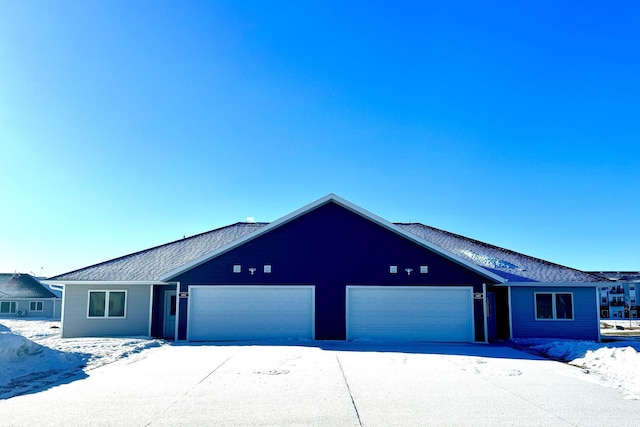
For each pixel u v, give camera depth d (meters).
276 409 8.07
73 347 15.61
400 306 19.12
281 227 19.52
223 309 19.08
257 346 16.78
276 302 19.14
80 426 7.13
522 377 11.05
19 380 10.55
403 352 15.24
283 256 19.36
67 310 20.28
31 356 12.08
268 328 19.00
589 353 13.55
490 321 20.27
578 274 21.03
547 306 20.27
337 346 16.81
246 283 19.19
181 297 19.09
